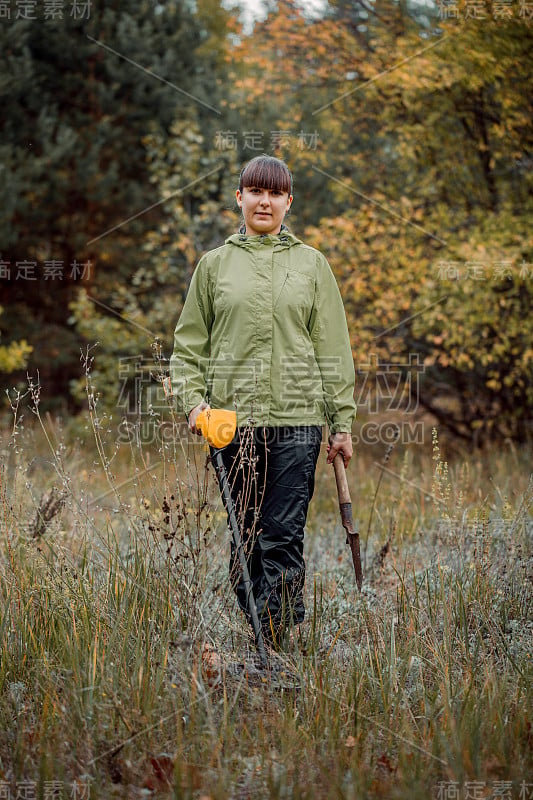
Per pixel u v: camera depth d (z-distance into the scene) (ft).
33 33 29.35
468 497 17.37
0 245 27.94
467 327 22.34
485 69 21.42
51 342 31.14
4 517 11.58
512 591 10.85
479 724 7.46
